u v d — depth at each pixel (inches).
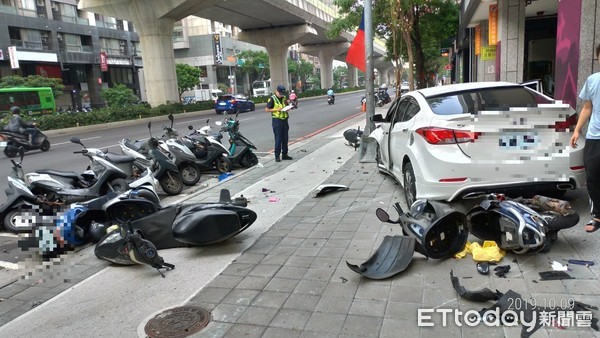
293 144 578.9
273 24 2122.3
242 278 173.9
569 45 283.4
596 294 140.8
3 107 1275.8
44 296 174.2
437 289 153.4
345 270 174.2
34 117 1056.8
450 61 1723.7
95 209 232.1
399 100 280.2
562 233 186.1
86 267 200.1
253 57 3068.4
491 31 594.2
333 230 221.3
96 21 2142.0
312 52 3166.8
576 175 191.5
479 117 193.3
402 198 268.1
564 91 293.3
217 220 202.5
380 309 143.5
